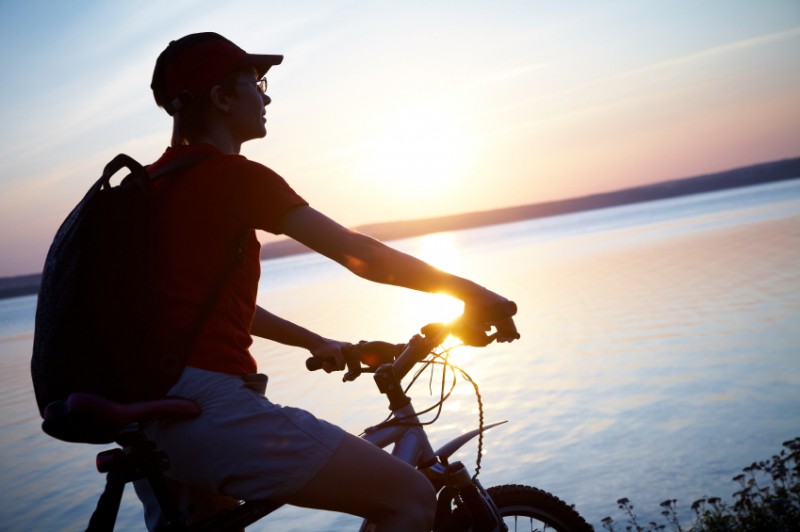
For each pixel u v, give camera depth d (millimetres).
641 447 9609
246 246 1849
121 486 1664
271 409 1801
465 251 106062
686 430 10172
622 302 27094
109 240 1732
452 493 2275
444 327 1948
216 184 1808
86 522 9195
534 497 2463
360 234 1789
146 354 1719
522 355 18656
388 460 1883
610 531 4977
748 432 9648
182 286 1781
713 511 4551
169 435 1790
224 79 1964
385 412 12867
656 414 11312
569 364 16688
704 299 24703
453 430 11609
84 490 10781
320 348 2303
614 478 8461
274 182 1821
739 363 14367
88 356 1694
